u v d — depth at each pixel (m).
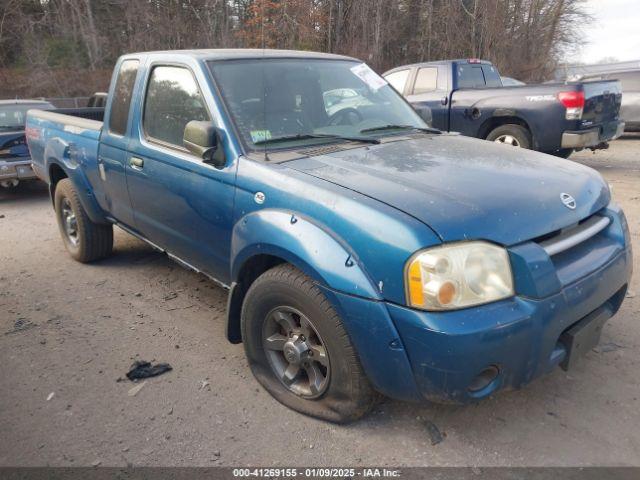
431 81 10.00
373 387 2.63
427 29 30.42
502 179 2.76
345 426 2.84
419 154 3.16
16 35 28.67
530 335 2.34
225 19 27.62
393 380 2.43
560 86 8.31
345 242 2.48
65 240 5.62
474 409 2.95
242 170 3.04
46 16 29.42
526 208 2.52
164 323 4.11
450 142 3.54
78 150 4.81
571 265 2.61
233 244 3.05
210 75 3.42
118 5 29.31
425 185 2.64
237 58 3.63
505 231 2.39
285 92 3.57
